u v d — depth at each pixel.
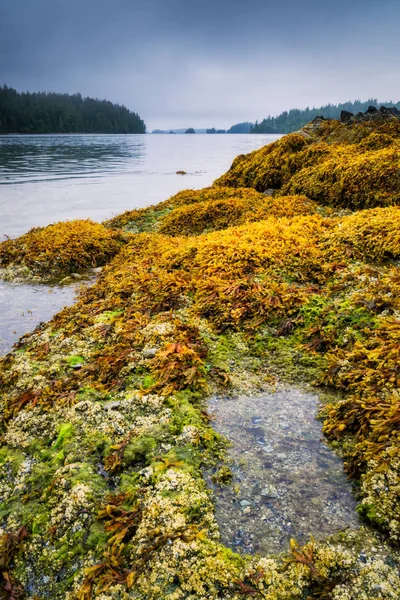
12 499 4.21
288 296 7.18
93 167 47.03
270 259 8.74
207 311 7.44
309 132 19.89
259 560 3.30
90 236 14.03
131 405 5.10
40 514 3.93
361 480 3.95
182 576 3.20
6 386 6.25
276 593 3.08
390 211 10.32
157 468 4.13
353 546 3.38
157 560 3.31
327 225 10.61
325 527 3.59
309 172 15.59
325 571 3.19
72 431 4.80
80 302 9.27
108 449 4.47
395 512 3.48
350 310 6.64
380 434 4.20
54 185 31.38
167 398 5.14
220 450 4.49
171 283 8.50
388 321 5.88
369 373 5.06
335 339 6.21
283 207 13.73
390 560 3.23
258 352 6.36
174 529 3.51
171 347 6.05
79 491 3.95
